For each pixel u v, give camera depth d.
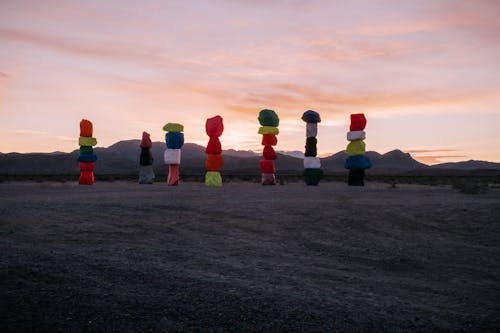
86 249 9.94
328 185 40.59
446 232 12.92
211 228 13.34
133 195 24.53
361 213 16.23
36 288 6.64
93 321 5.28
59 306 5.82
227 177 72.12
